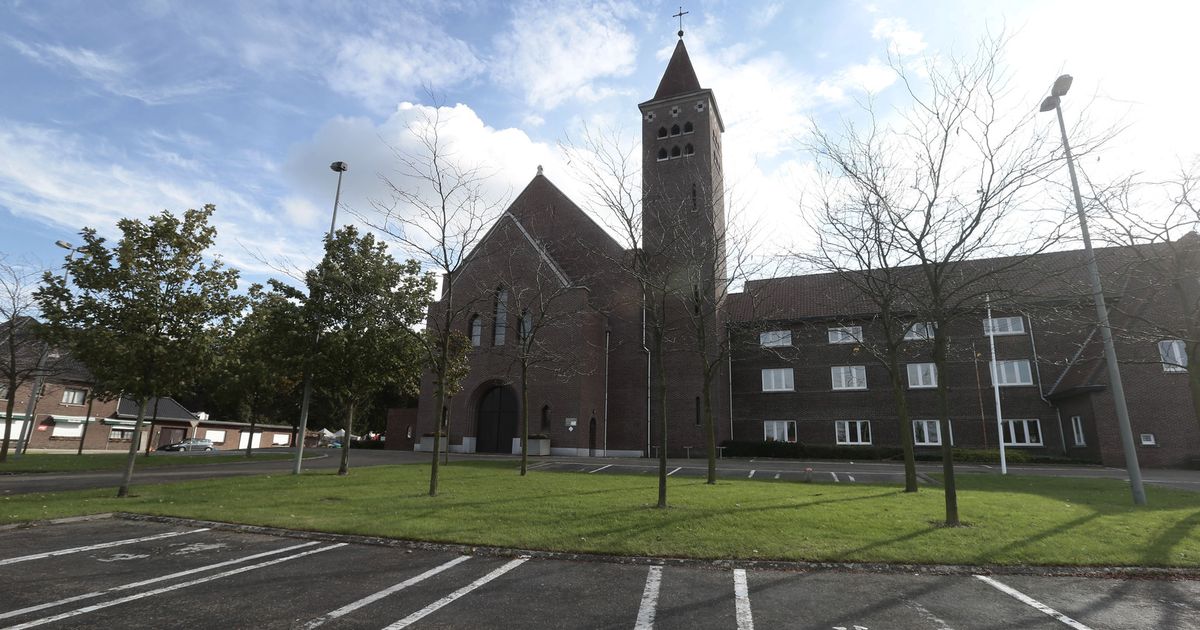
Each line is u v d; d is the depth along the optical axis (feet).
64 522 34.60
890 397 114.32
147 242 45.68
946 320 39.19
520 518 36.04
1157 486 59.82
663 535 31.50
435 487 47.01
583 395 112.78
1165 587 23.88
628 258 60.08
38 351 96.07
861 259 48.47
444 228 51.96
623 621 19.54
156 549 28.55
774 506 41.65
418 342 63.21
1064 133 41.57
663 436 42.75
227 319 49.03
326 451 140.26
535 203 135.54
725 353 64.13
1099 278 47.29
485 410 120.88
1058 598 22.38
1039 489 56.75
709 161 122.62
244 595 21.59
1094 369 95.96
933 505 43.06
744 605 21.26
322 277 61.26
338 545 29.91
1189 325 40.50
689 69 131.75
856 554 27.73
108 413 171.42
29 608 19.70
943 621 19.84
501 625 19.01
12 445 142.92
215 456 105.70
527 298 115.75
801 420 118.73
